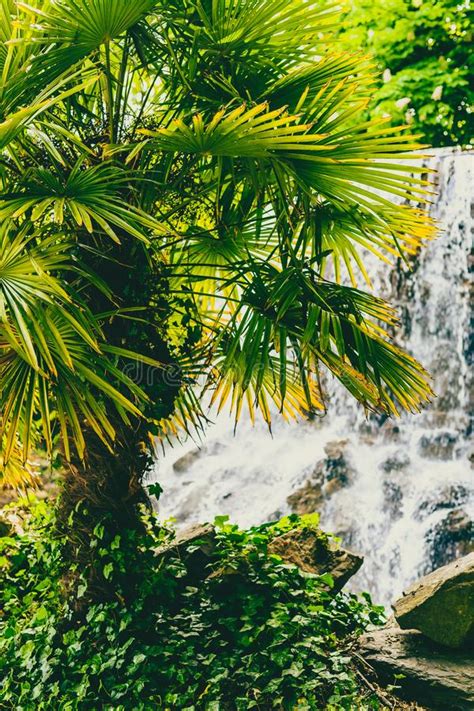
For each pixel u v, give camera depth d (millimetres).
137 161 3529
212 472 8047
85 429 3473
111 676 3367
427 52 10422
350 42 10289
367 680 3488
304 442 8234
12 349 2980
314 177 3324
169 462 8297
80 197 2959
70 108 3750
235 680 3365
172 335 3912
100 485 3523
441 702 3289
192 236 3635
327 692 3369
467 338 8320
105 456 3508
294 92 3576
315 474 7652
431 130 10164
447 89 10016
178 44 3564
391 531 7148
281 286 3299
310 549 4102
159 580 3570
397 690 3420
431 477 7422
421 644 3564
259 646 3484
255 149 3072
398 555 6977
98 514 3562
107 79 3350
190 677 3389
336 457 7730
